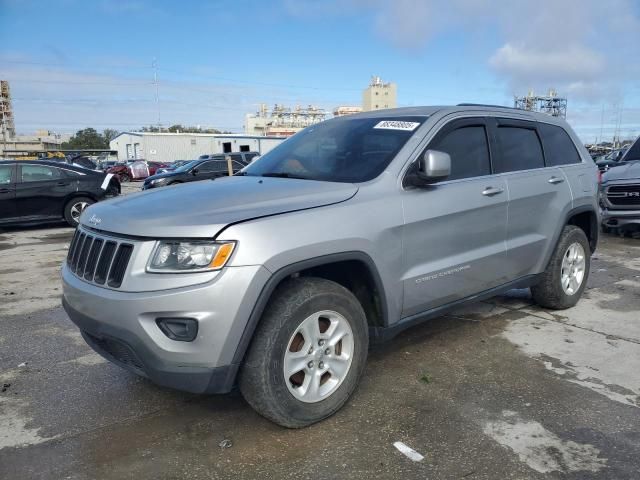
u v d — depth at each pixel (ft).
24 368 13.65
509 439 10.00
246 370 9.67
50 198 39.68
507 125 15.25
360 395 11.75
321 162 13.04
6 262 27.37
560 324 16.28
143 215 9.96
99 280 9.96
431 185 12.45
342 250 10.36
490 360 13.60
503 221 14.21
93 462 9.52
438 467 9.17
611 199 30.81
